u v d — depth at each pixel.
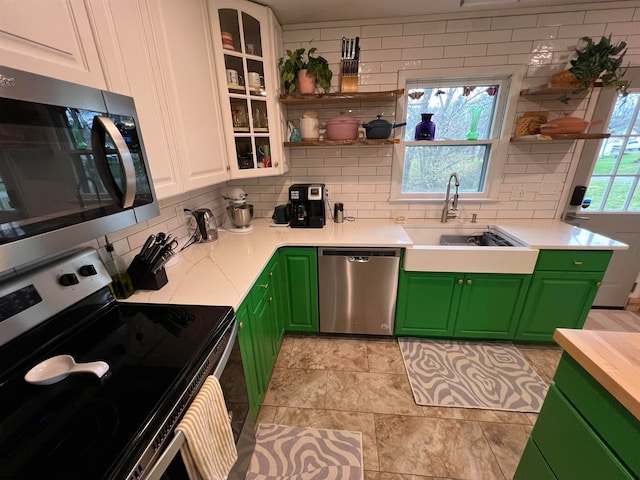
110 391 0.71
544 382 1.80
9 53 0.62
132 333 0.95
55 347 0.89
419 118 2.21
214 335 0.95
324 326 2.19
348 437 1.49
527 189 2.23
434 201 2.33
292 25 2.01
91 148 0.74
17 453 0.57
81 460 0.54
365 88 2.10
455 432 1.50
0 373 0.76
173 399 0.70
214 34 1.52
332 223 2.35
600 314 2.46
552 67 1.94
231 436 0.89
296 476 1.32
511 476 1.30
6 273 0.80
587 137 1.84
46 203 0.64
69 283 0.93
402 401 1.69
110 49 0.89
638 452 0.60
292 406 1.67
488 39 1.92
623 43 1.64
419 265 1.90
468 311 2.01
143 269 1.22
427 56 1.99
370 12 1.85
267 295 1.68
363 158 2.28
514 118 2.07
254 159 1.87
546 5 1.80
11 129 0.56
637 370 0.66
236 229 2.18
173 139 1.24
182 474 0.71
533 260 1.80
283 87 1.97
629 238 2.29
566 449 0.80
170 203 1.70
